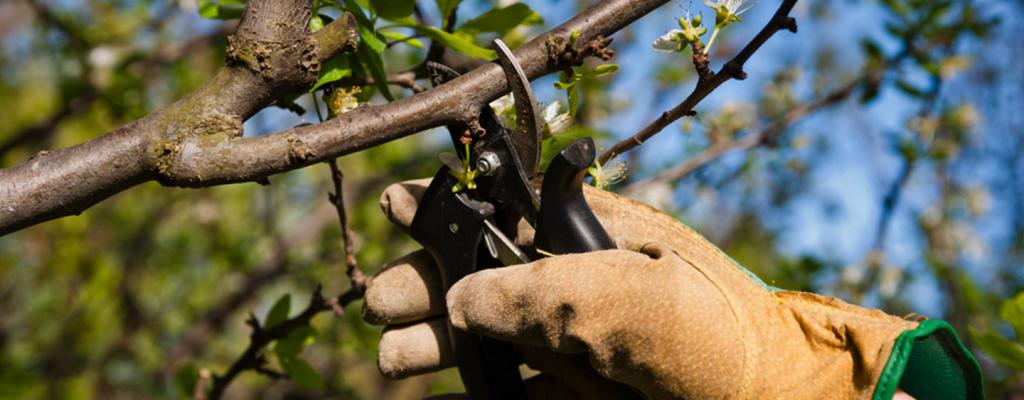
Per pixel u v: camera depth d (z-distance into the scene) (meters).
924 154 2.83
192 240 4.16
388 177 3.39
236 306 3.31
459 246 1.41
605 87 2.95
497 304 1.36
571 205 1.38
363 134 1.37
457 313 1.38
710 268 1.40
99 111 2.79
